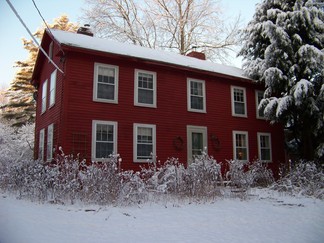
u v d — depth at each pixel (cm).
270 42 1909
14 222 629
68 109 1272
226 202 1020
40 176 956
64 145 1238
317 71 1695
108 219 711
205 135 1645
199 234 616
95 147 1308
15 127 2739
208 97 1706
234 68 2128
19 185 1056
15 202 881
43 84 1733
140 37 2873
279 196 1187
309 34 1772
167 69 1583
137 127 1434
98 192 888
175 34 2953
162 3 2897
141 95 1485
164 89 1555
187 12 2911
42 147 1584
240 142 1792
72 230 594
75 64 1323
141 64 1501
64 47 1258
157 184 1040
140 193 948
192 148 1598
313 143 1852
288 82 1708
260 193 1250
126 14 2877
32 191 938
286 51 1734
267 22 1730
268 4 1925
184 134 1573
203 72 1658
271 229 687
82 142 1278
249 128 1841
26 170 1062
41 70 1812
